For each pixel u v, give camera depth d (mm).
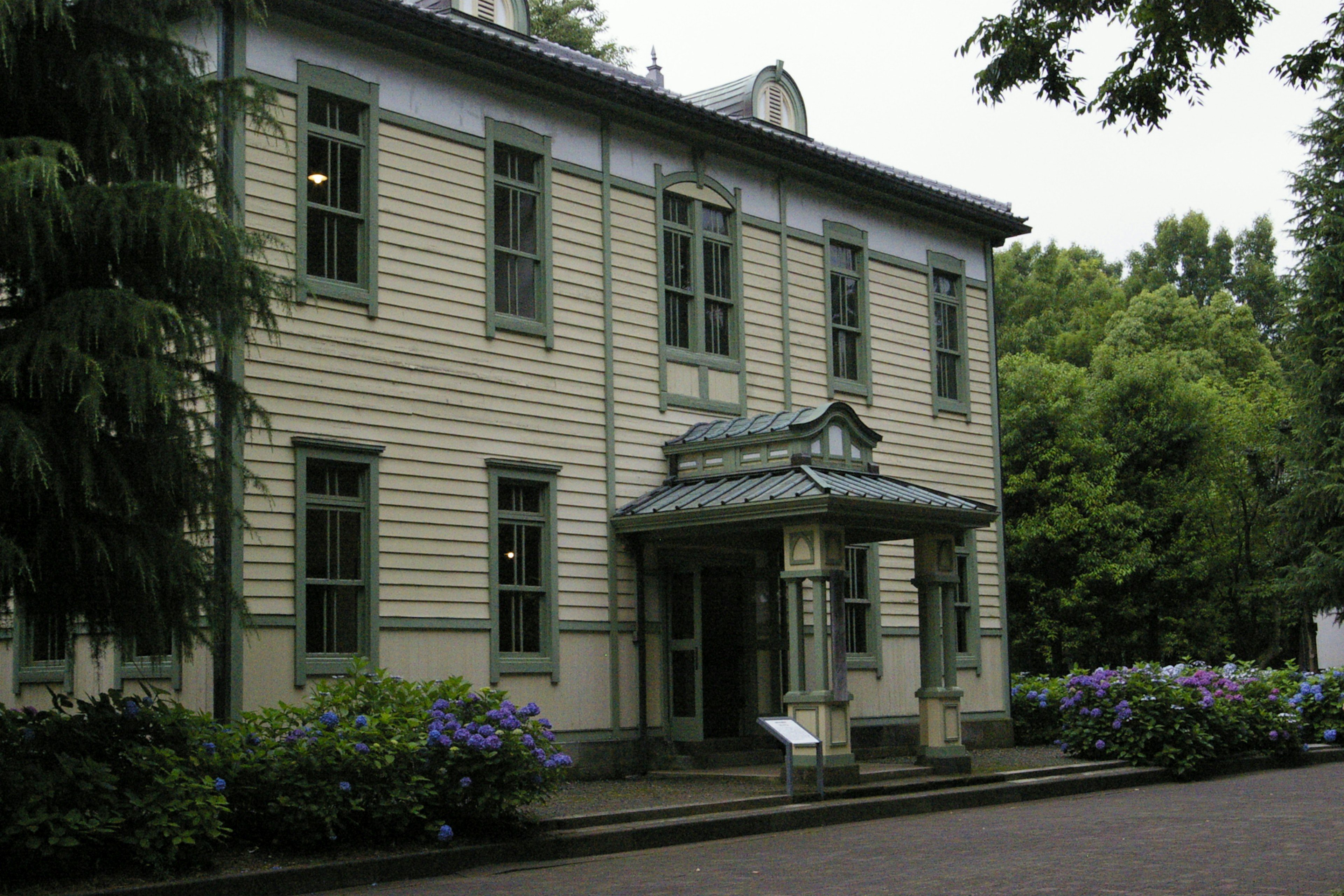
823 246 20797
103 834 9297
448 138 16125
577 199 17484
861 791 14750
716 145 19172
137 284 9844
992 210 23344
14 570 8844
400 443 15211
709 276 19141
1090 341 48500
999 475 23344
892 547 21078
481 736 11367
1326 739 21703
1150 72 10477
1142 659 35750
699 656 17547
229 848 10297
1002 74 10664
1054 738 22781
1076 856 10570
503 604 16172
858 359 21156
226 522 10305
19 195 8750
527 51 16516
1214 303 50562
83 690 15242
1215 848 10922
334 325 14773
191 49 10750
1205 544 35188
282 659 13977
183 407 10477
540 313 16891
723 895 9031
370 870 10148
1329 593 30922
